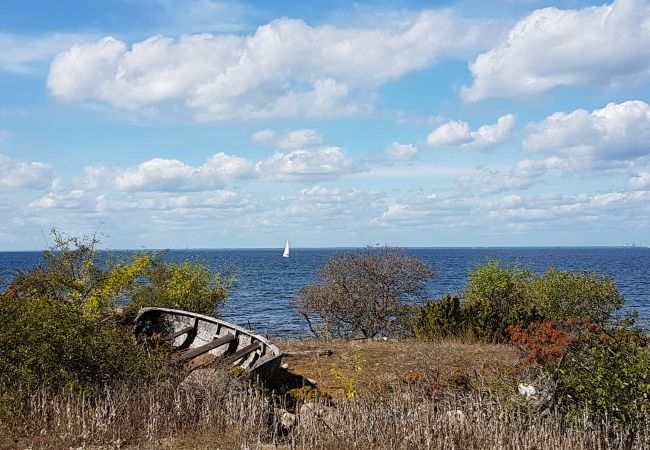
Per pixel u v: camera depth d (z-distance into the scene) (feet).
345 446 27.17
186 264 69.82
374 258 74.74
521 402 30.12
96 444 25.98
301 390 36.47
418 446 26.86
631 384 29.07
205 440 27.50
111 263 60.39
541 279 67.21
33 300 34.81
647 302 131.13
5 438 26.09
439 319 62.49
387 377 42.91
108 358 33.60
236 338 48.19
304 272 268.82
